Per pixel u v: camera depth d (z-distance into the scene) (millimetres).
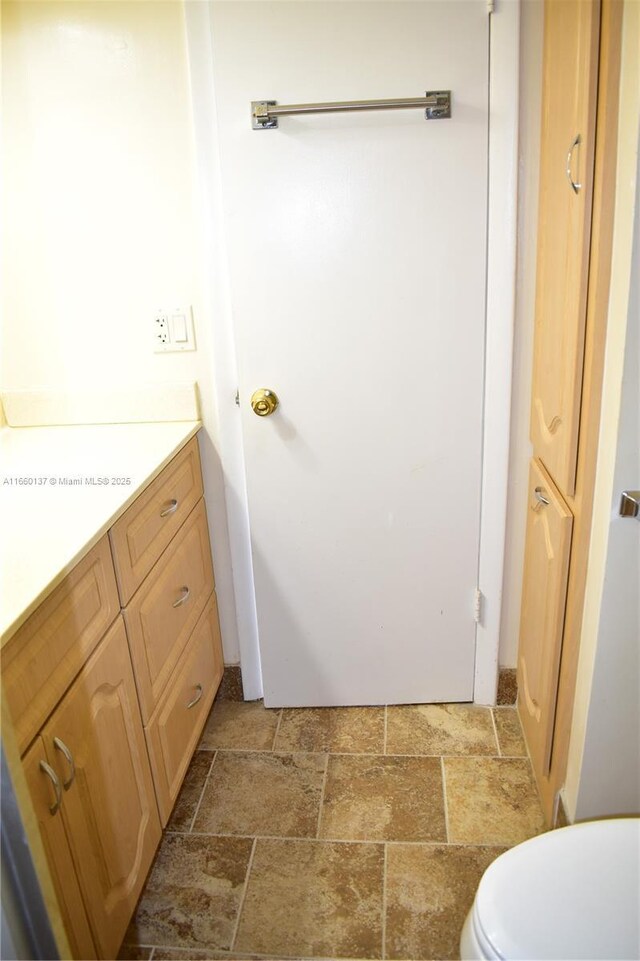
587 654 1296
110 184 1604
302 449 1739
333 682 1973
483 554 1821
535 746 1641
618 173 1067
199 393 1763
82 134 1572
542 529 1537
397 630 1909
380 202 1544
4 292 1686
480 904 927
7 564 1022
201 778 1749
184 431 1702
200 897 1429
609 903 923
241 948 1324
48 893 674
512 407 1702
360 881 1448
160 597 1475
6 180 1604
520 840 1530
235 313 1635
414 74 1458
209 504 1862
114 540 1238
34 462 1496
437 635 1913
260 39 1446
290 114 1479
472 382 1670
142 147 1576
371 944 1318
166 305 1688
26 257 1659
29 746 937
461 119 1482
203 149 1552
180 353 1729
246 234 1576
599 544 1211
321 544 1826
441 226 1557
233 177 1536
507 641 1938
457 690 1978
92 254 1656
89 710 1125
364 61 1453
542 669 1539
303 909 1394
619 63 1032
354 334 1642
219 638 1967
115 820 1223
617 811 1365
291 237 1573
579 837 1023
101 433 1710
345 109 1463
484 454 1731
